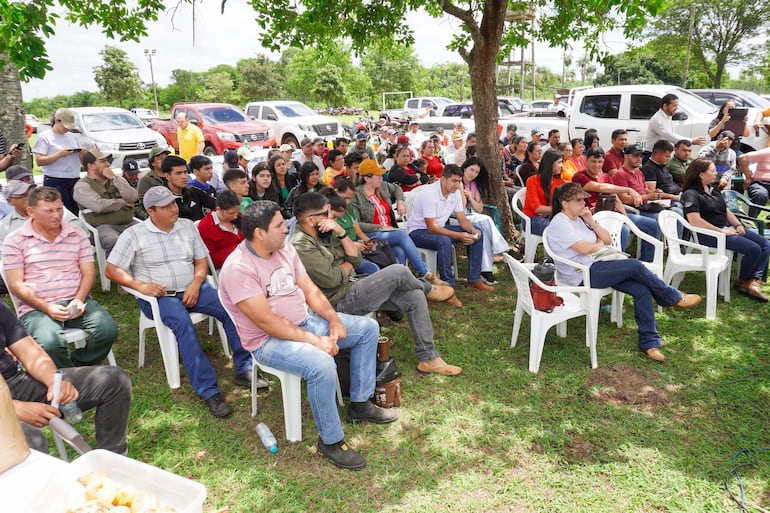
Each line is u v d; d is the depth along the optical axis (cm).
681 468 279
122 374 263
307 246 344
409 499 261
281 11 631
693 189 506
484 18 606
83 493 142
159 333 354
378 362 337
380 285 352
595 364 384
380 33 684
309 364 278
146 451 299
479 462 288
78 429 317
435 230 509
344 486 270
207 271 398
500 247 551
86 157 511
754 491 262
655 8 443
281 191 611
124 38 611
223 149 1398
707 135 938
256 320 288
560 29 682
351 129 1928
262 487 271
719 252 481
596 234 418
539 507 254
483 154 647
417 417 329
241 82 5831
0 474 147
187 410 338
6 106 645
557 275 415
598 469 279
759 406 336
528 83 5453
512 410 336
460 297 524
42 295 345
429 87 7212
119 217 527
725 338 428
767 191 679
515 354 409
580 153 741
